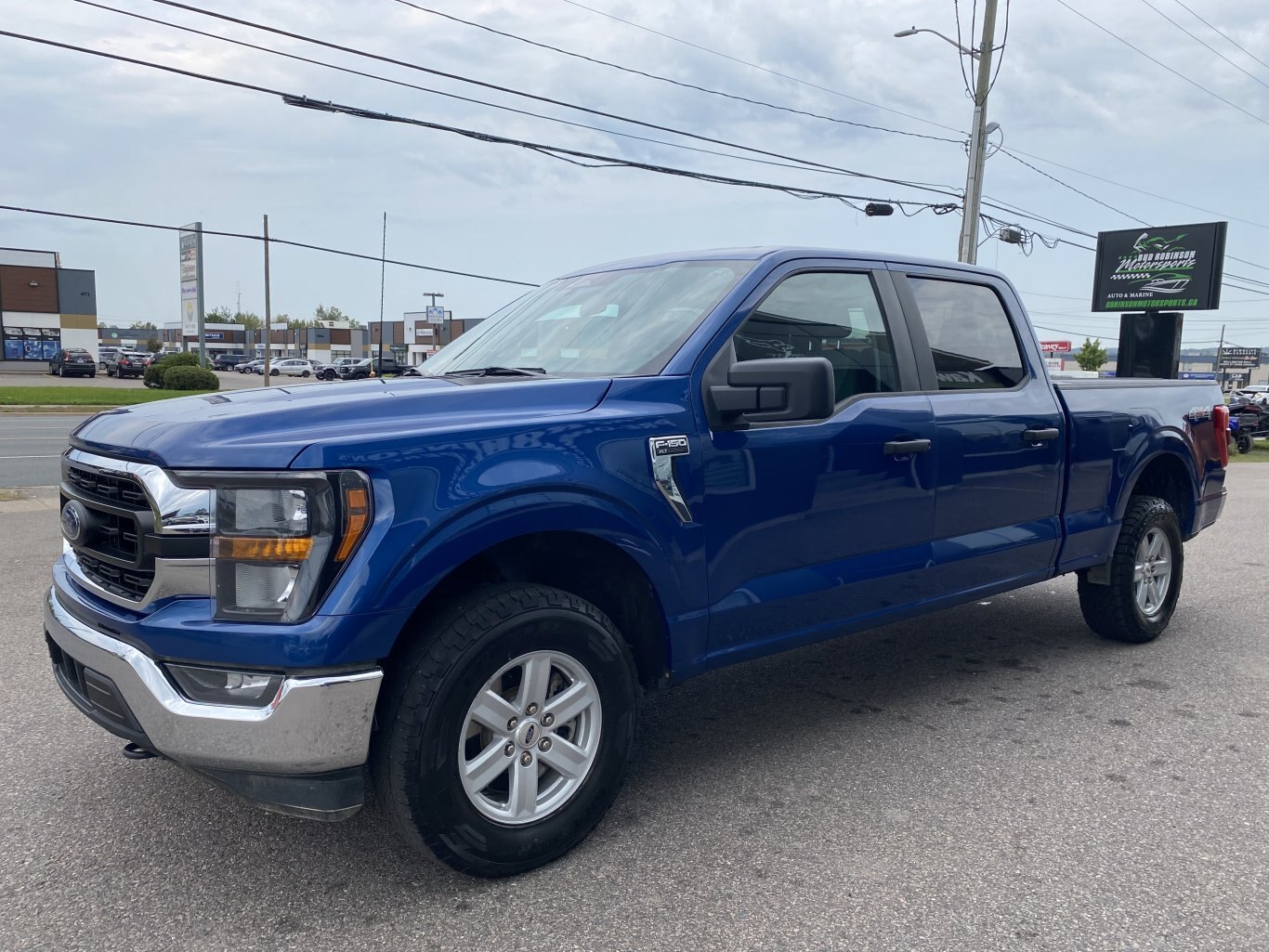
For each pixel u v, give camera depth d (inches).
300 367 2965.1
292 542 97.1
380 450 101.1
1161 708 173.8
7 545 302.8
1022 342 184.2
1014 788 139.3
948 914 106.0
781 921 104.5
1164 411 210.7
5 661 191.0
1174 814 131.0
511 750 111.7
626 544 119.1
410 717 102.4
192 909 107.0
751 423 133.0
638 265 161.6
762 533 134.6
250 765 98.3
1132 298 895.7
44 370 2482.8
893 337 158.4
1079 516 189.6
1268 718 168.6
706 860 118.0
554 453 112.9
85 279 2768.2
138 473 102.8
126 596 106.2
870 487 147.7
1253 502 498.6
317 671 97.4
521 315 166.4
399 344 3745.1
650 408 124.2
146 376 1850.4
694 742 157.4
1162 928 103.4
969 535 166.4
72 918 105.2
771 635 139.0
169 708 98.5
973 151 796.6
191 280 2477.9
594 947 100.0
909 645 215.0
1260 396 1158.3
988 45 773.3
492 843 109.3
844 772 144.9
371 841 122.2
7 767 144.2
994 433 167.6
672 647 127.0
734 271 144.2
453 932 102.6
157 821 127.7
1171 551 214.5
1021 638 220.1
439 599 116.0
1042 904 108.1
